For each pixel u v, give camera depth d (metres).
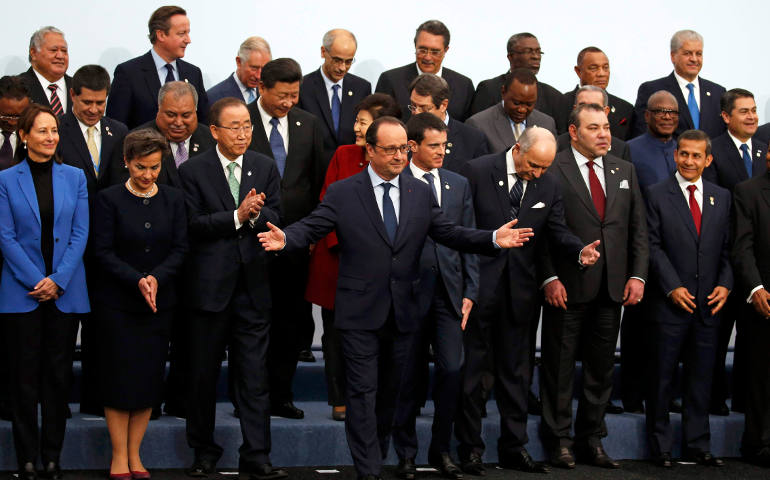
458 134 21.25
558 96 24.69
